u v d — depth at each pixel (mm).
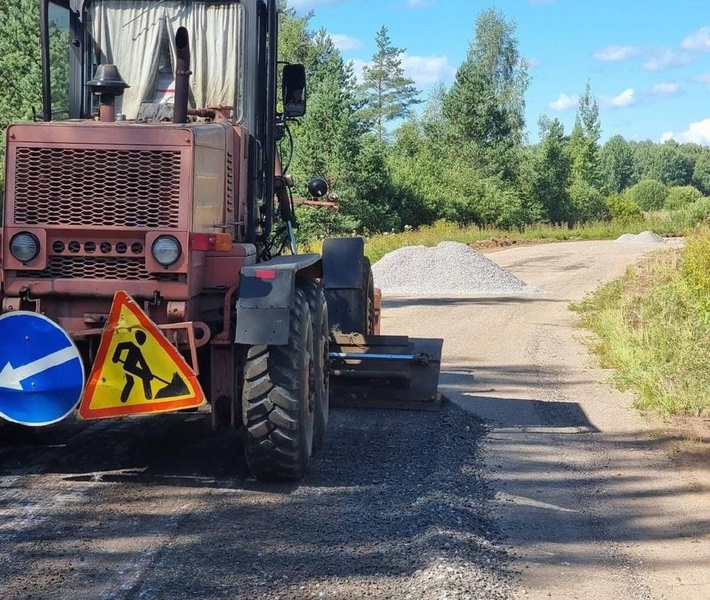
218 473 6258
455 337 13539
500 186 60125
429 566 4562
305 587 4352
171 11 7098
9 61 25156
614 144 154250
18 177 5746
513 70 84125
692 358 10008
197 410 6980
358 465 6527
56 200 5742
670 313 13703
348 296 8805
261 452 5871
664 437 7703
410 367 8234
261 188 7441
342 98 45375
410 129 70125
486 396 9344
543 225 57094
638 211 70812
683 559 5016
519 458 6988
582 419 8398
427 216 51812
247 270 5812
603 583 4633
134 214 5758
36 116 7176
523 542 5160
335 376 8211
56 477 6082
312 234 40125
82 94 7113
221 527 5184
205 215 6020
